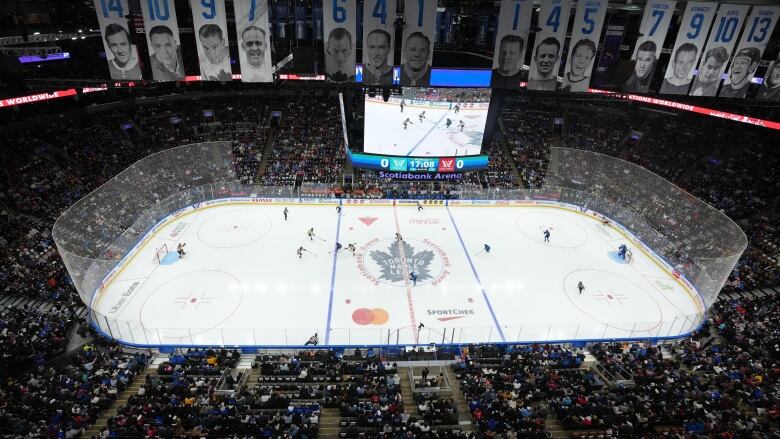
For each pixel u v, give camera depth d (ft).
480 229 122.01
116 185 107.45
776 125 127.03
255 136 158.10
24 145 125.49
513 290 95.14
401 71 81.10
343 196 132.46
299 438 50.67
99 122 148.66
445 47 86.63
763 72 128.06
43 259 91.50
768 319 80.64
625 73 84.48
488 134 110.42
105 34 76.33
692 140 159.84
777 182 130.31
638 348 75.31
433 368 69.97
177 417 53.57
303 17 140.05
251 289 92.17
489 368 68.13
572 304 91.30
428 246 111.86
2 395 57.36
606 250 113.50
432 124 108.06
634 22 115.24
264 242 111.04
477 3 120.57
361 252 107.86
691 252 108.06
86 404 56.18
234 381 62.75
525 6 79.77
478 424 54.03
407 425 52.70
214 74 79.71
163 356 72.69
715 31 82.28
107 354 69.82
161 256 103.35
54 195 113.60
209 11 76.28
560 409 55.72
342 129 161.27
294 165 143.95
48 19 135.54
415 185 138.82
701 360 69.67
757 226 114.32
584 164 143.95
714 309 89.15
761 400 59.06
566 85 85.15
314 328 81.15
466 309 88.28
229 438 50.98
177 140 154.51
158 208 116.06
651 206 125.80
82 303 82.79
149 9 75.10
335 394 59.11
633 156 162.40
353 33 78.28
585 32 81.66
